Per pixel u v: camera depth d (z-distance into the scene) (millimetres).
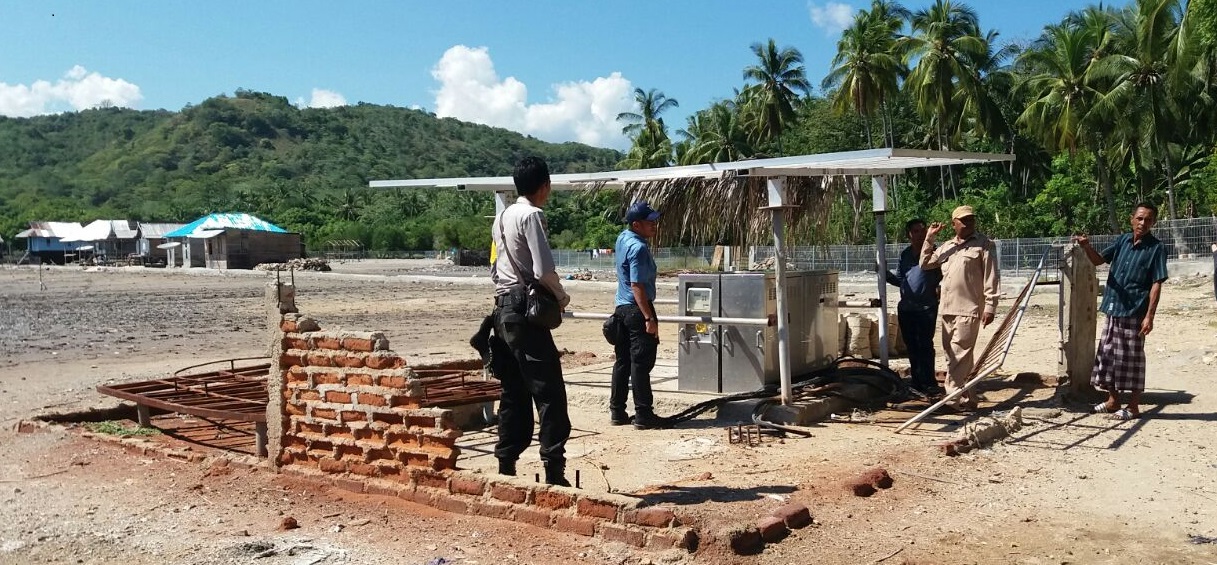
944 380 10117
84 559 4715
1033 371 10602
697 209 9578
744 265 10906
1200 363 10555
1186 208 46469
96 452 7199
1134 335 7781
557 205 96875
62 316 25625
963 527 5000
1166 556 4539
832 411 8414
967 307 8320
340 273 57656
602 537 4785
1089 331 8805
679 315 9023
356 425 5859
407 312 25938
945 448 6641
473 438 7902
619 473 6387
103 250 88438
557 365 5441
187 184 169250
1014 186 61125
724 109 71438
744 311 8617
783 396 8070
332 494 5797
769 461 6520
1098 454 6621
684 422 8250
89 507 5656
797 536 4820
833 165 7980
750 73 68188
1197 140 49031
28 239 95562
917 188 57406
